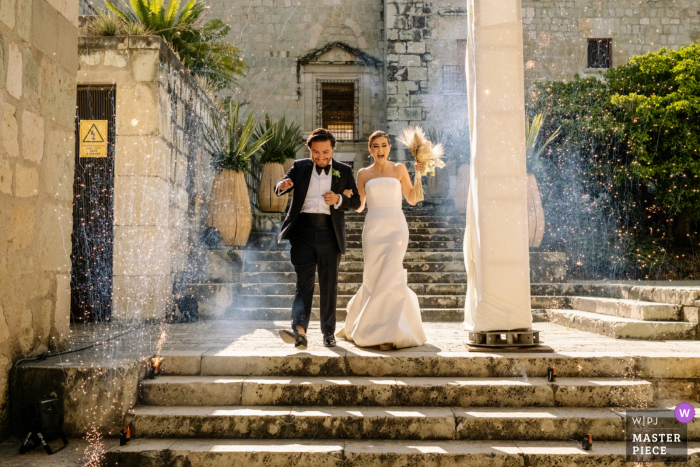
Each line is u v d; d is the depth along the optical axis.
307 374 3.51
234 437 3.05
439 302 6.04
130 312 5.55
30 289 3.38
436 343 4.10
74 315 5.71
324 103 15.27
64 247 3.84
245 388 3.29
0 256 3.08
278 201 9.42
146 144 5.60
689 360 3.49
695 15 14.55
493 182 3.81
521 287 3.80
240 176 7.35
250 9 14.99
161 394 3.29
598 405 3.28
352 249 7.95
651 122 10.13
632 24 14.56
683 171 10.12
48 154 3.62
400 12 14.11
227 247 7.22
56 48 3.73
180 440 3.02
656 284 6.87
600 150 10.61
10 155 3.18
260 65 14.94
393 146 13.81
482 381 3.38
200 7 8.45
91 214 5.81
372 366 3.52
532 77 14.50
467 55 4.29
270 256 7.29
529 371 3.50
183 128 6.57
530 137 7.55
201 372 3.51
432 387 3.28
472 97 4.15
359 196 4.00
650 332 4.43
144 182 5.59
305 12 15.05
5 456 2.81
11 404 3.12
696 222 10.83
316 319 5.77
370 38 15.05
